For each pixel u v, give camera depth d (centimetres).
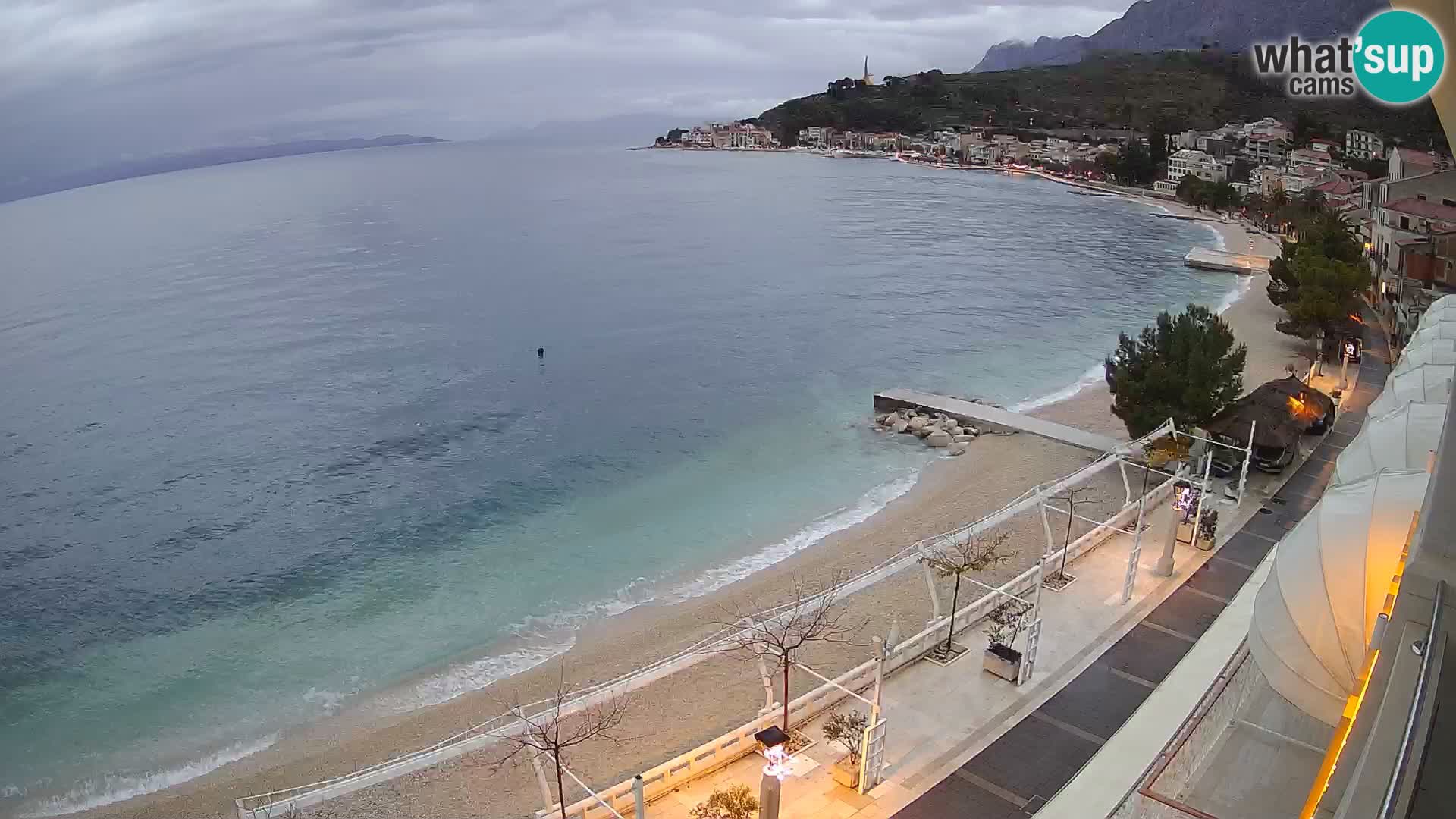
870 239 16838
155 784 3070
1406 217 8650
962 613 3195
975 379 7669
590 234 18712
